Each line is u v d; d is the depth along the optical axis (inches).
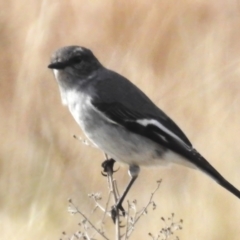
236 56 699.4
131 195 650.2
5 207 637.3
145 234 623.8
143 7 727.1
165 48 708.7
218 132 660.7
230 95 674.2
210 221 627.5
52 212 632.4
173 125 523.5
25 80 691.4
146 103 521.0
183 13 726.5
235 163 650.8
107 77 523.5
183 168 652.1
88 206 637.3
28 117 674.2
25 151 658.2
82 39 726.5
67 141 661.3
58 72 522.3
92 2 731.4
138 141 514.3
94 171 649.6
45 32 716.0
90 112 512.4
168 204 639.1
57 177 647.8
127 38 719.1
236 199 635.5
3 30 707.4
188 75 690.8
